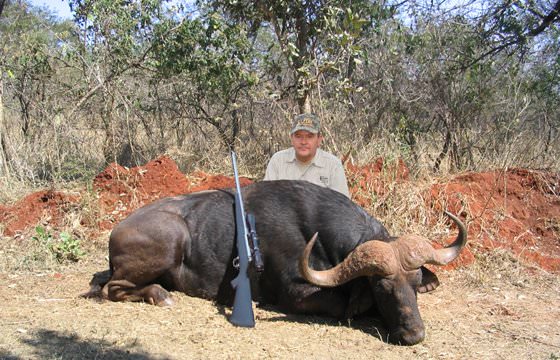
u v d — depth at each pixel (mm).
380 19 10984
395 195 8094
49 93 11672
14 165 10078
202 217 5762
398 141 10352
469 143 10773
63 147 10773
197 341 4703
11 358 4289
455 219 4852
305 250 4691
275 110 11531
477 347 4871
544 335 5203
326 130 9391
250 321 5004
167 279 5762
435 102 11461
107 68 11180
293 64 10375
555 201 8688
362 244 4770
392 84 11961
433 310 5773
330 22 9234
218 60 10562
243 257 5160
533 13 11891
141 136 12156
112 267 5719
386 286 4637
